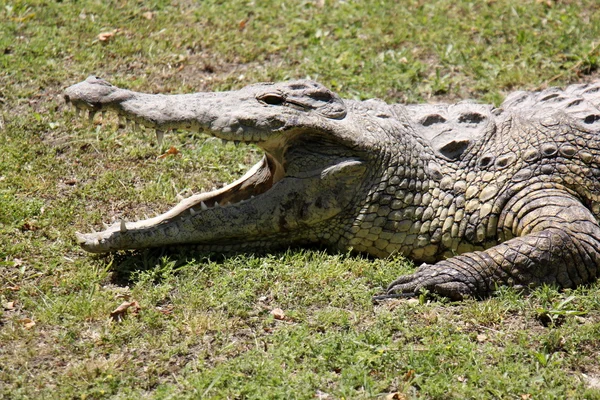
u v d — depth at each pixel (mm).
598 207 11242
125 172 13102
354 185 11094
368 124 11320
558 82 15414
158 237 10812
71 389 8570
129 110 10812
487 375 8758
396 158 11203
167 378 8836
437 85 15281
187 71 15875
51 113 14414
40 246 11117
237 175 13164
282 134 10875
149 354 9148
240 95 11102
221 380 8648
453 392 8562
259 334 9477
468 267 10250
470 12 17281
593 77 15562
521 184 11109
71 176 12984
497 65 15789
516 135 11477
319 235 11266
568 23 16781
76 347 9195
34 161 13164
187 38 16625
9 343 9273
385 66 15773
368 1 17781
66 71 15539
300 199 11008
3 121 14188
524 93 12727
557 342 9297
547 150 11258
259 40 16688
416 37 16562
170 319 9727
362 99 14938
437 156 11414
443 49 16188
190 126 10828
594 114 11750
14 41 16266
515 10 17203
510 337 9445
